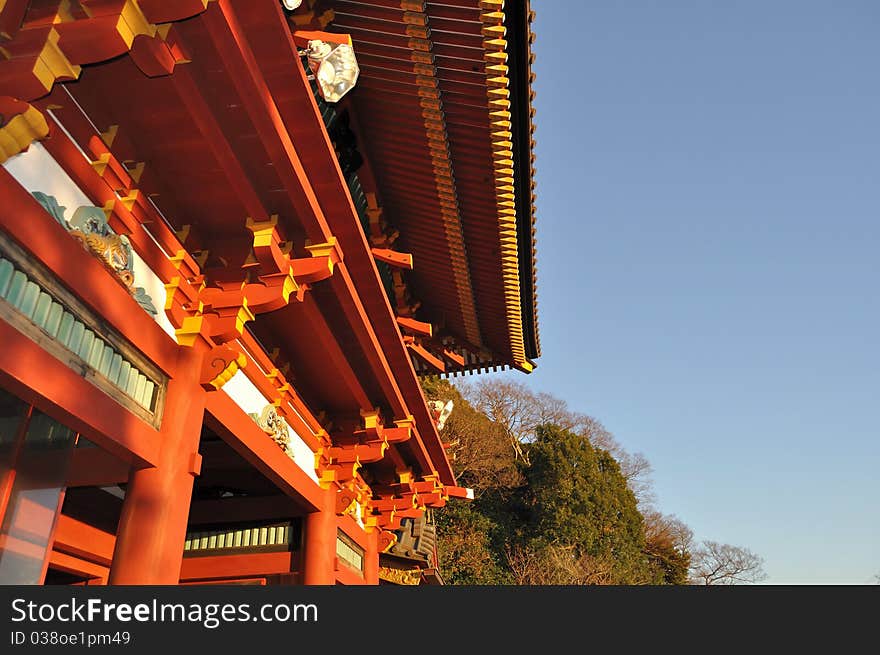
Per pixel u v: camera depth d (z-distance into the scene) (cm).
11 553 388
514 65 747
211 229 570
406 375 827
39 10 354
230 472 909
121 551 471
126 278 481
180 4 347
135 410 483
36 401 386
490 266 1009
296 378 815
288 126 460
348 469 897
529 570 3262
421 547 1559
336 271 579
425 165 837
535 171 929
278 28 393
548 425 4009
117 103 456
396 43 675
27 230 376
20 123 348
